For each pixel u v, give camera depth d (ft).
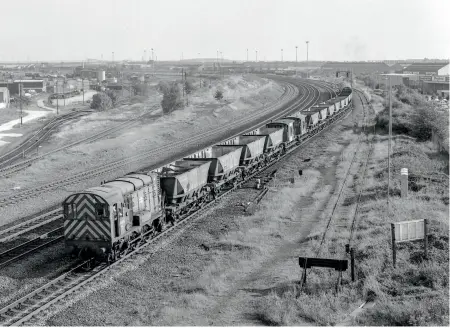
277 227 97.40
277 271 75.31
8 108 386.32
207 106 326.65
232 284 71.87
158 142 209.56
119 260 79.41
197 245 88.53
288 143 176.86
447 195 107.86
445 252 73.15
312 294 65.46
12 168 167.12
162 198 96.02
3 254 83.66
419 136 201.67
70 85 598.75
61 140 231.71
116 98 418.51
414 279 66.54
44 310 63.46
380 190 118.62
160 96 474.08
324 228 94.89
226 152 134.51
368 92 387.75
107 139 217.15
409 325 53.78
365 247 80.43
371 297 62.69
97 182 140.77
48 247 87.20
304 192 124.88
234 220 101.45
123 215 79.97
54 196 127.13
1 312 62.28
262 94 395.75
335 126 240.73
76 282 72.08
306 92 402.52
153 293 70.18
